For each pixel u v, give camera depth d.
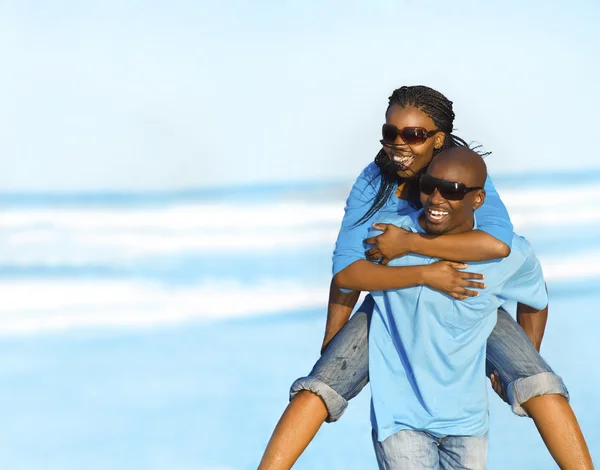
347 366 12.80
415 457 12.39
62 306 32.12
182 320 29.41
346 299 13.59
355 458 17.53
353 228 12.94
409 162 12.67
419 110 12.55
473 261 12.21
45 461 17.86
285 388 21.95
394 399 12.58
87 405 21.28
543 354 23.92
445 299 12.18
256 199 63.50
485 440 12.64
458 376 12.42
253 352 25.16
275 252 41.44
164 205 62.03
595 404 20.02
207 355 25.11
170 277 36.47
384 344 12.76
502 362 12.84
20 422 20.22
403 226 12.47
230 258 40.12
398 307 12.42
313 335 26.73
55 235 49.12
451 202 11.77
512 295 12.98
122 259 40.88
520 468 17.02
